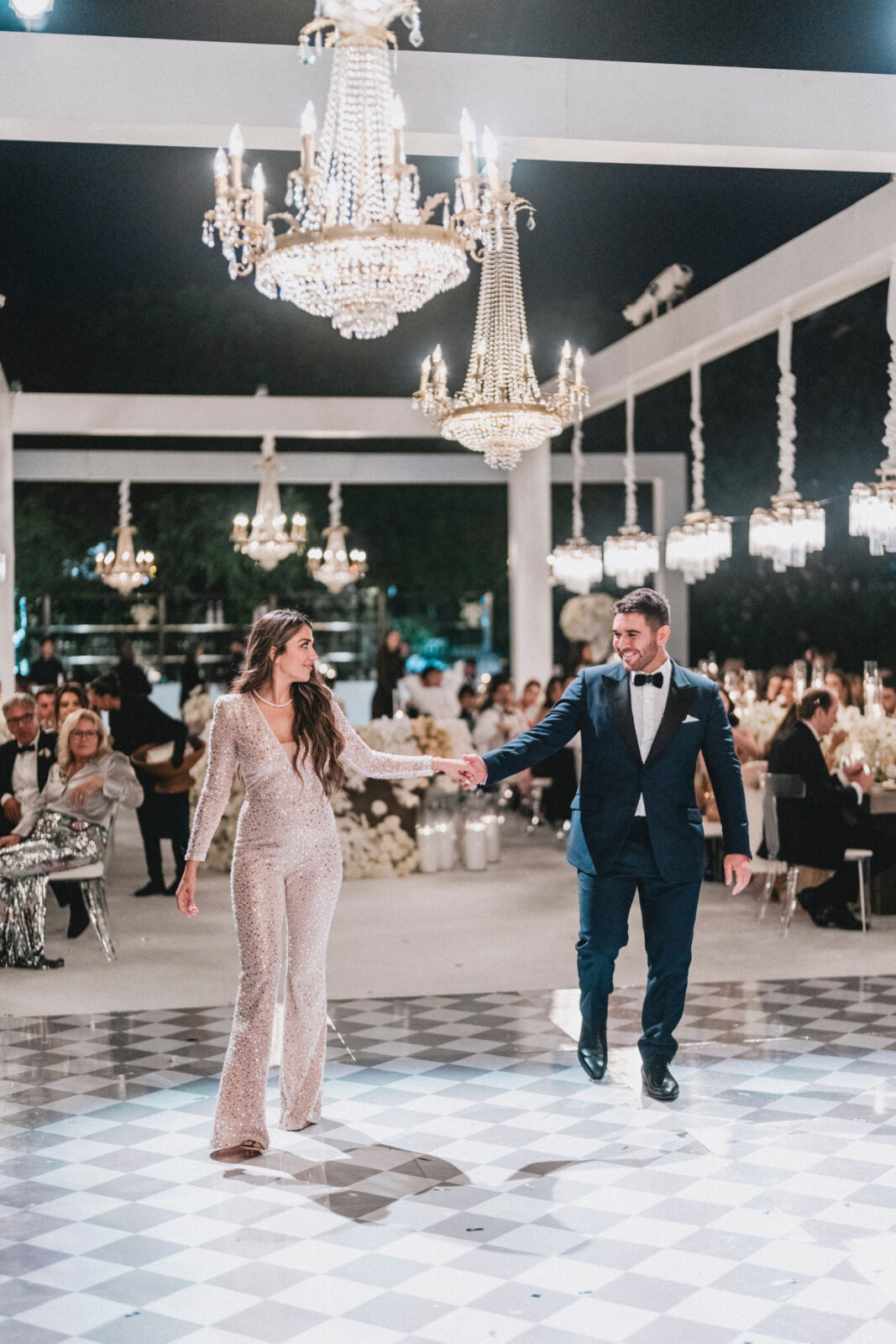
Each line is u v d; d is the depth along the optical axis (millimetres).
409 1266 3422
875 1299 3207
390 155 4445
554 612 18906
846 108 6773
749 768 9016
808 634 15156
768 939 7586
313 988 4438
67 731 7277
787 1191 3871
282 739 4293
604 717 4676
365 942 7602
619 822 4668
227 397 13859
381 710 14414
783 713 10070
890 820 8602
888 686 10914
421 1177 4020
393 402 14117
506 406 7363
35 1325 3139
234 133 4648
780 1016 5832
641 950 7309
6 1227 3701
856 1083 4871
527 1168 4074
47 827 7203
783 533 8867
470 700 15062
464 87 6387
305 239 4680
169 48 6176
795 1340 3018
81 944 7742
